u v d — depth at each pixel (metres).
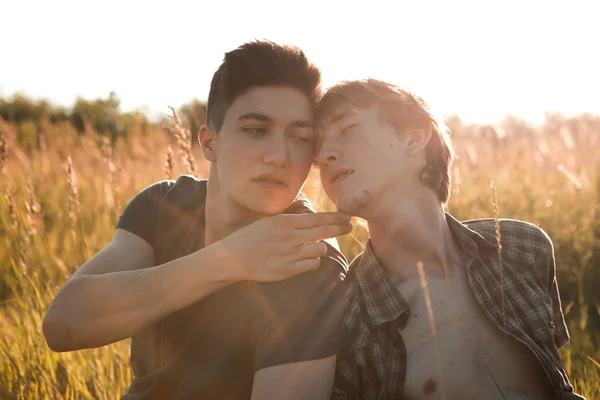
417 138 2.02
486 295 2.02
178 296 1.84
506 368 1.99
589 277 4.32
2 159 4.91
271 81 1.95
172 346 2.05
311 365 1.79
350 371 2.04
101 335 1.88
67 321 1.89
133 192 5.88
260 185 1.94
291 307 1.85
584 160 6.81
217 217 2.09
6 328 3.62
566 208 5.06
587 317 4.10
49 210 6.15
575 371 3.06
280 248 1.84
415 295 2.04
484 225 2.25
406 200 2.02
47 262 4.57
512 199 5.40
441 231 2.09
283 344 1.81
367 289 2.09
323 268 1.95
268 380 1.79
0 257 4.72
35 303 3.70
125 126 11.22
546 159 7.04
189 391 1.97
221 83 2.02
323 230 1.89
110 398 2.93
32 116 15.55
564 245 4.49
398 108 1.99
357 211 1.99
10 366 3.18
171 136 7.06
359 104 1.98
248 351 1.95
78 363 3.27
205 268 1.83
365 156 1.97
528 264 2.14
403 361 1.99
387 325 2.02
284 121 1.95
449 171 2.17
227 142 1.97
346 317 2.08
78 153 8.25
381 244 2.11
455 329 2.01
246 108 1.94
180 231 2.22
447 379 1.97
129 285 1.87
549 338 2.04
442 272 2.06
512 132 8.25
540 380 2.00
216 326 1.97
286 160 1.94
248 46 2.01
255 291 1.92
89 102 12.76
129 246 2.20
